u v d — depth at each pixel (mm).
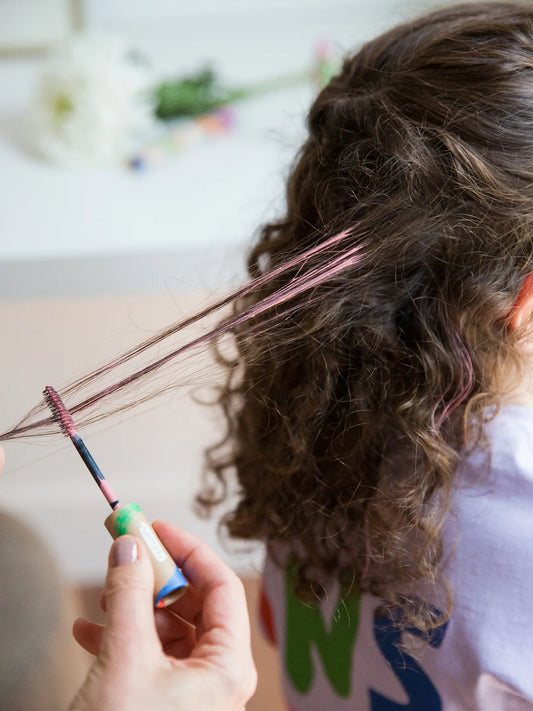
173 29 1505
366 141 592
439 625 554
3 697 532
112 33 1505
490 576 541
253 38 1510
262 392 678
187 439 1396
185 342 676
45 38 1508
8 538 631
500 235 563
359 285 596
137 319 1213
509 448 565
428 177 565
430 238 567
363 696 648
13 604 582
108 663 448
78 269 1044
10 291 1053
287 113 1274
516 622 528
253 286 634
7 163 1273
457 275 571
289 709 772
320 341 613
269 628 832
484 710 549
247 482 765
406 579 575
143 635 455
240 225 1049
